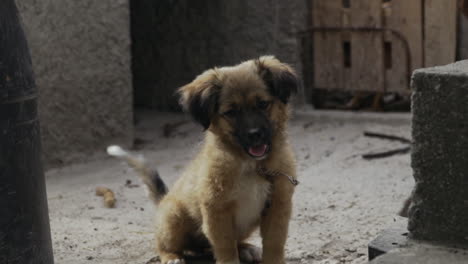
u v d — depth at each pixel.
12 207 2.90
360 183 3.73
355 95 4.68
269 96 3.13
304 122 4.54
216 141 3.13
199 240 3.24
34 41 4.17
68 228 3.47
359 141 4.17
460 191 2.82
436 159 2.83
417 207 2.86
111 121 4.37
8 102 2.88
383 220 3.42
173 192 3.23
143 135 4.75
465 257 2.80
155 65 5.39
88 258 3.24
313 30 4.70
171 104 5.35
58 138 4.25
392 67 4.47
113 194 3.80
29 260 2.94
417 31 4.37
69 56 4.26
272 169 3.09
